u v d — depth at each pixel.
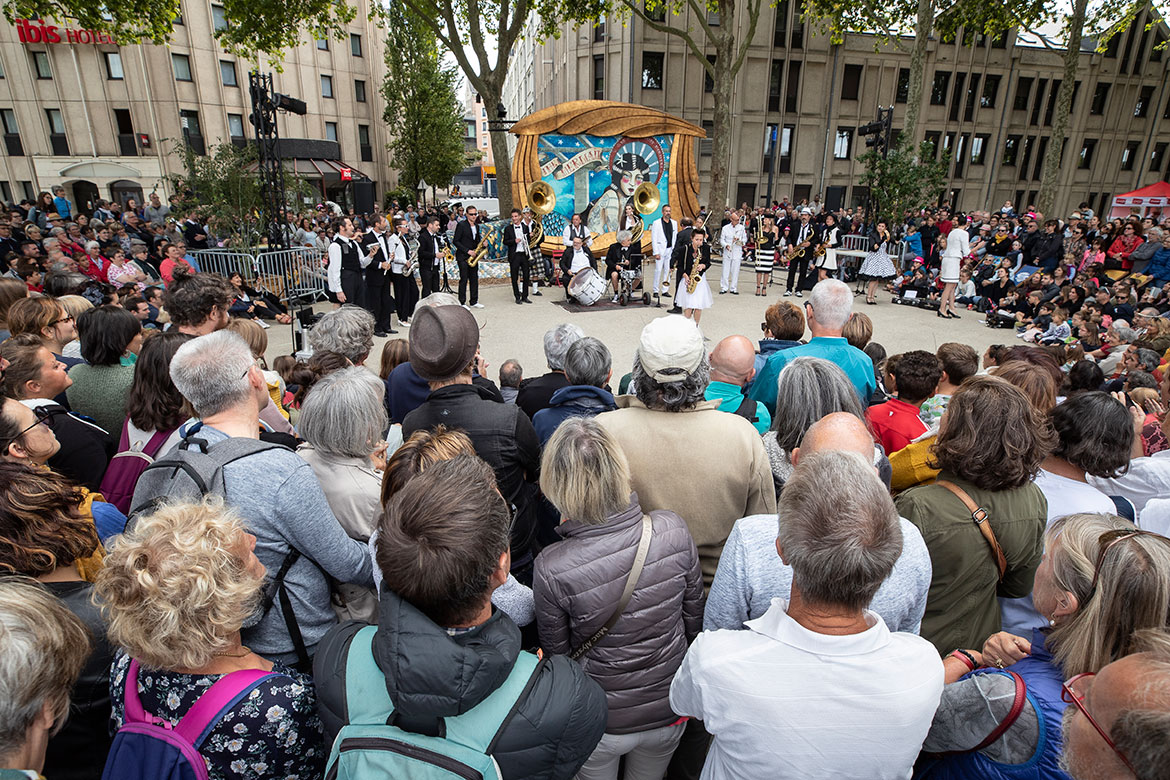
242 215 13.00
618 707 1.69
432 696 1.01
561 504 1.65
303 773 1.26
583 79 27.80
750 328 10.05
